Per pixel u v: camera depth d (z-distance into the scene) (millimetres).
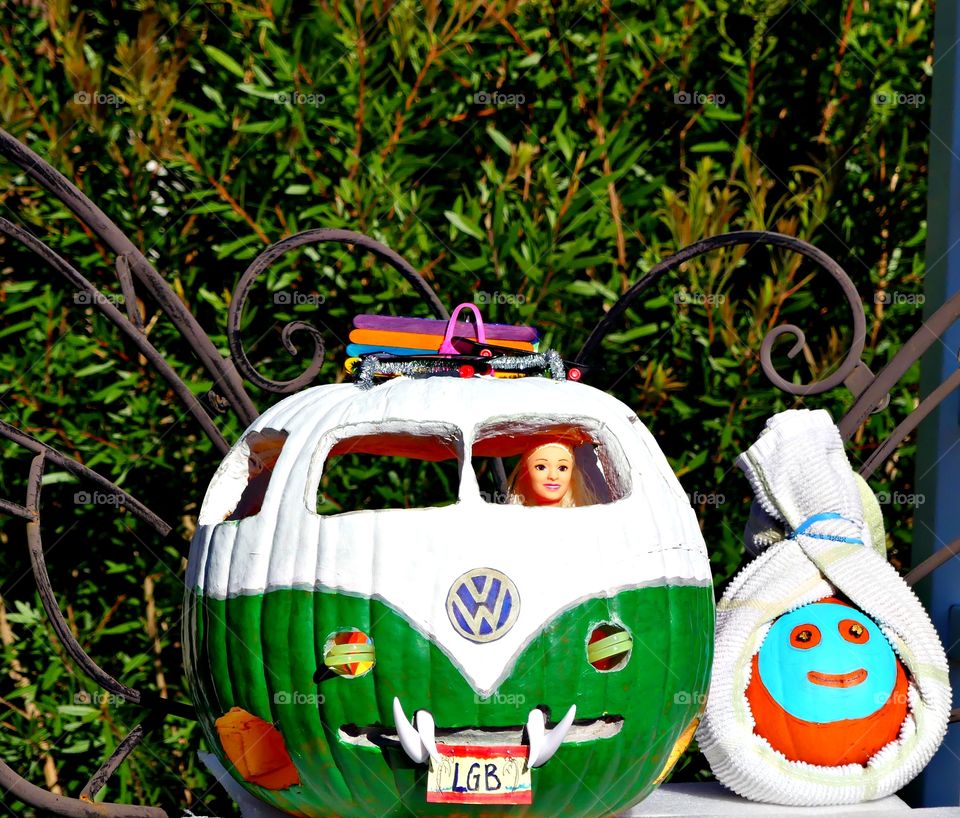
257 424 2852
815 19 4191
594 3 4121
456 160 4238
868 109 4156
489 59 4152
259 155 4117
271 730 2721
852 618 2998
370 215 4055
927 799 3498
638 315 4230
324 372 4242
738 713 2969
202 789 4309
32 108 4055
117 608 4344
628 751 2521
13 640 4312
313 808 2637
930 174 3615
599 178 4082
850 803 2963
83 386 4223
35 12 4145
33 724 4223
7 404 4152
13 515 3037
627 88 4188
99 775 3160
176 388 3264
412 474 4266
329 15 3955
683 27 4141
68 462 3148
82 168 4168
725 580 4219
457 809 2486
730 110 4203
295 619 2455
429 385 2623
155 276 3234
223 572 2602
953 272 3518
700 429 4293
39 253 3119
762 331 4117
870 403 3395
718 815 2895
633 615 2465
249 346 4266
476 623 2352
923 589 3576
